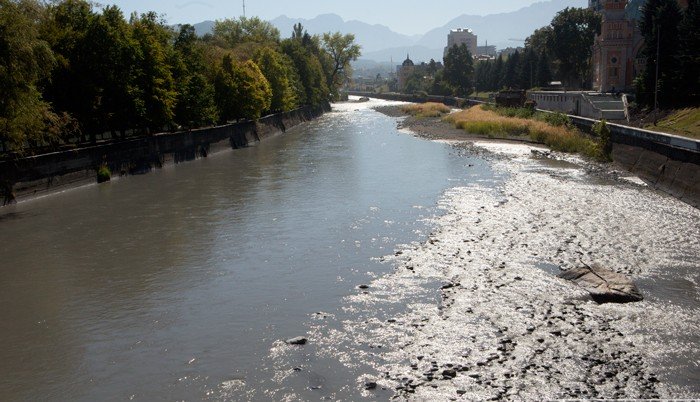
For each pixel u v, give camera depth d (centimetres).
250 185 4500
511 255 2530
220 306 2088
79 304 2153
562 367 1556
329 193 4078
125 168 5147
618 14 9812
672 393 1421
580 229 2944
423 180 4503
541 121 7775
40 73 4253
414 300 2061
